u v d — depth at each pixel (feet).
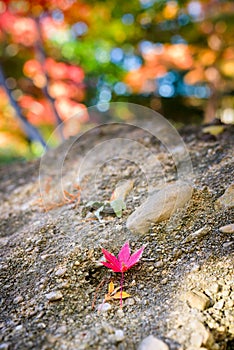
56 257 1.71
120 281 1.57
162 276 1.56
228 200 1.79
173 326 1.36
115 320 1.41
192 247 1.65
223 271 1.53
